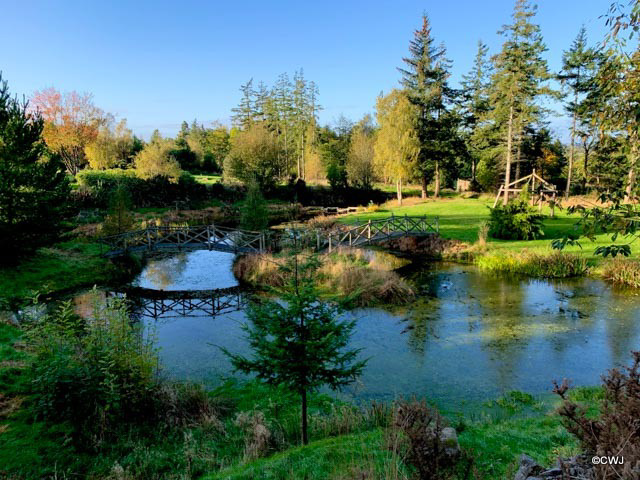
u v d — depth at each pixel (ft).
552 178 131.64
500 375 29.25
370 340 35.73
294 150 191.62
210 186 135.23
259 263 57.77
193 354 33.42
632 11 11.44
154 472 17.67
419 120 120.57
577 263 53.93
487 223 79.56
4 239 45.78
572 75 102.12
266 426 21.61
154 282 56.39
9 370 24.47
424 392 27.09
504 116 109.29
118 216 66.69
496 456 16.97
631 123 12.76
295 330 19.57
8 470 16.89
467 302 45.21
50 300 44.98
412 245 72.38
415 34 120.47
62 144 127.54
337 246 62.34
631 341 34.09
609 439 10.32
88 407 20.79
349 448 17.49
